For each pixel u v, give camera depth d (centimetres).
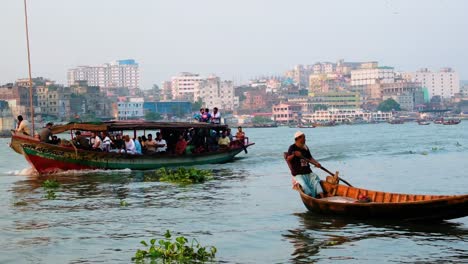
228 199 2317
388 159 4316
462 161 3997
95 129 3466
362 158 4472
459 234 1630
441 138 8325
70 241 1638
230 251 1519
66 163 3344
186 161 3766
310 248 1527
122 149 3644
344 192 1967
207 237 1670
